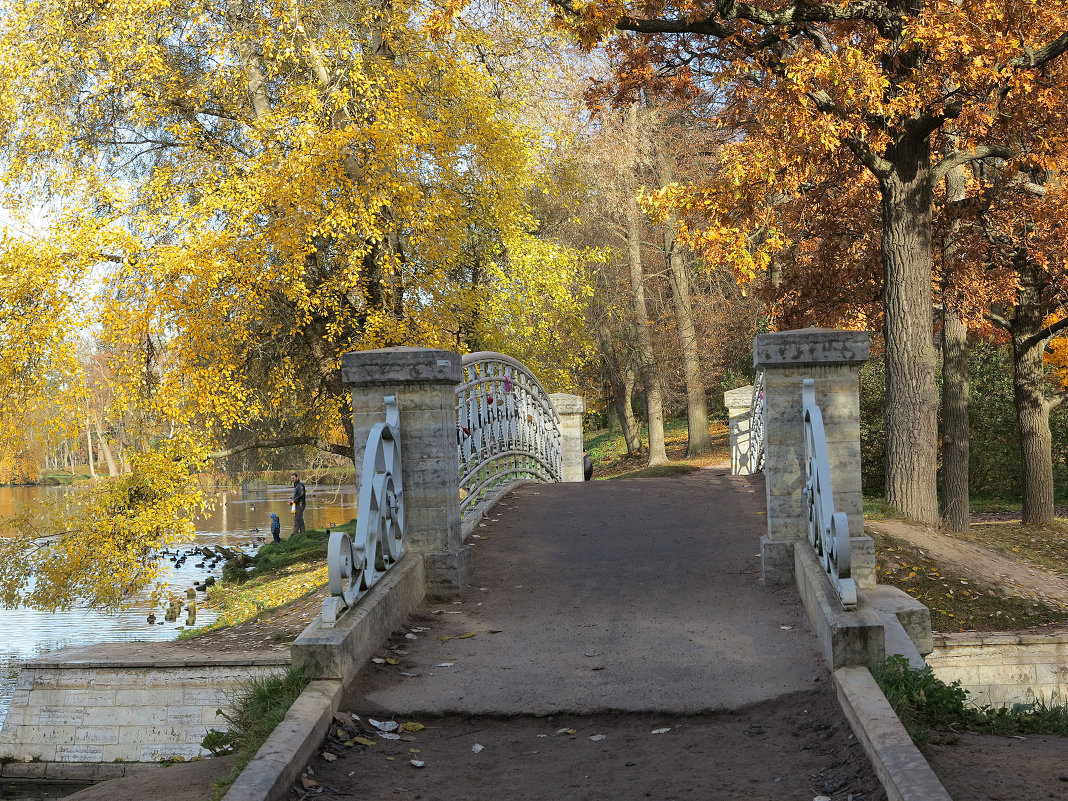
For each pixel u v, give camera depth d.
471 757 4.55
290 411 20.45
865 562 6.64
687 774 4.24
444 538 7.22
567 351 23.08
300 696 4.89
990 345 22.95
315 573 17.94
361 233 16.77
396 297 18.38
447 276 19.11
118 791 4.81
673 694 5.13
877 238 16.33
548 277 21.17
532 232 24.53
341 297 18.11
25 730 9.96
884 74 11.41
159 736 9.75
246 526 41.16
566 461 18.83
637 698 5.10
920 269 12.70
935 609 10.32
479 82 19.34
